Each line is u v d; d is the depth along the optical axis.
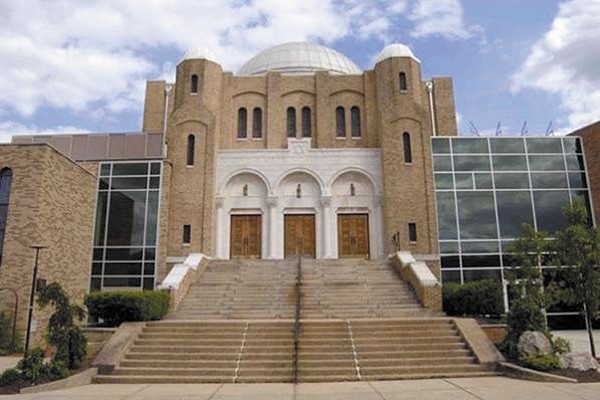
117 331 15.43
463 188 29.28
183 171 29.64
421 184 29.28
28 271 20.89
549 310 27.19
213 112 31.69
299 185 30.67
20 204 21.61
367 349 14.56
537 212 29.00
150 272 26.94
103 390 11.89
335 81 33.91
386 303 20.66
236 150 30.97
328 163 30.66
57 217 23.36
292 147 30.89
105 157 29.14
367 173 30.55
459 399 10.51
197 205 29.20
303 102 33.94
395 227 28.70
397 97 30.66
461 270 28.08
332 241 29.72
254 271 24.41
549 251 16.08
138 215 27.72
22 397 11.04
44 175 22.09
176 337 15.41
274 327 15.77
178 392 11.57
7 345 19.50
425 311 19.83
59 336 13.48
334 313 19.67
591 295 15.28
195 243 28.61
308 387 12.08
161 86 36.00
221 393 11.41
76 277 25.30
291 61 39.81
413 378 13.05
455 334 15.58
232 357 14.06
